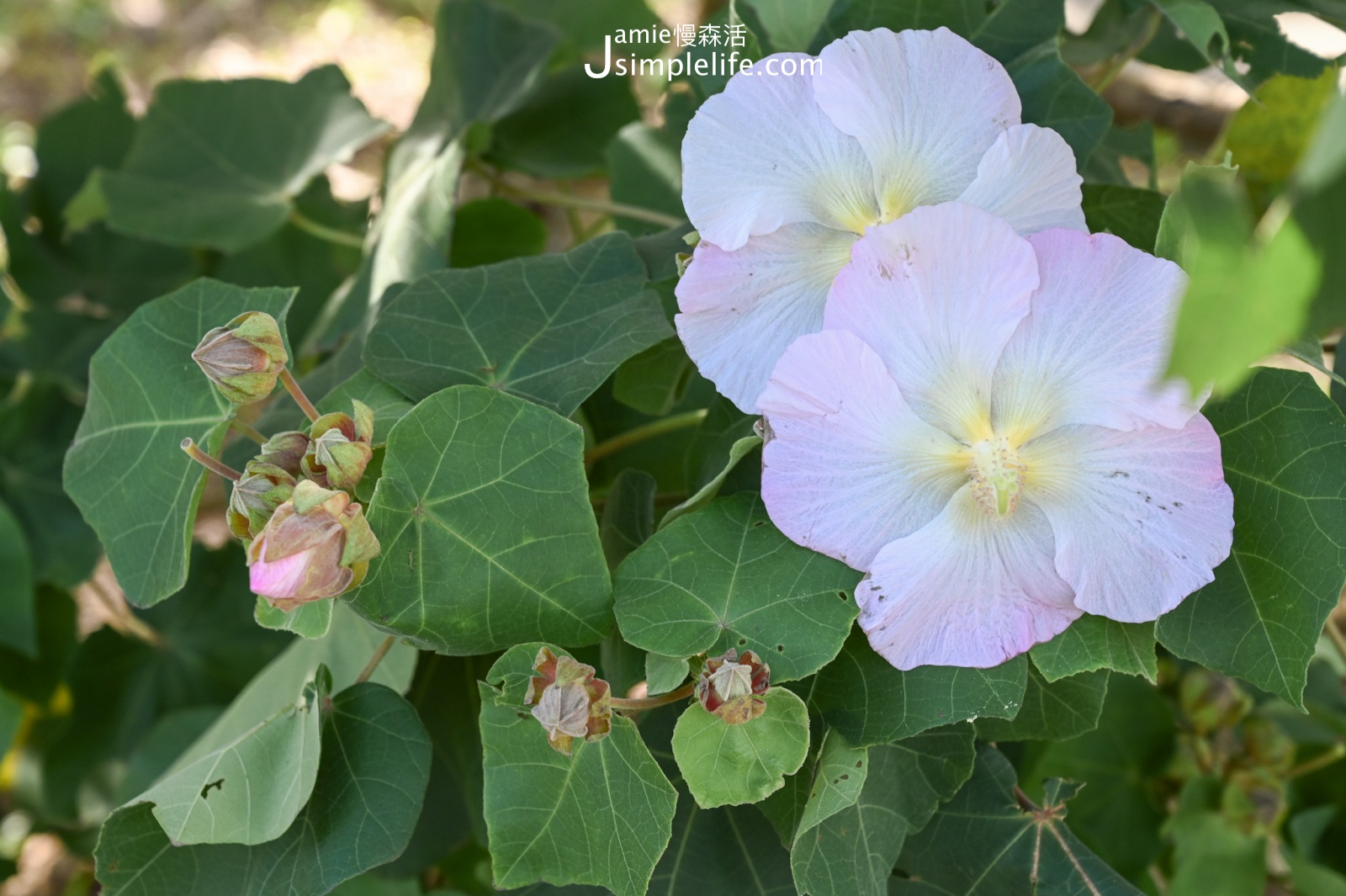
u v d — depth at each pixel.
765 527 0.46
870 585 0.43
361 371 0.49
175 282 0.85
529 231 0.68
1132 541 0.43
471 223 0.68
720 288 0.45
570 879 0.44
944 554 0.43
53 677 0.83
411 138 0.68
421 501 0.44
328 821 0.47
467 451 0.45
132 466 0.49
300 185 0.73
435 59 0.68
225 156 0.75
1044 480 0.44
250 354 0.45
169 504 0.48
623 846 0.44
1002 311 0.42
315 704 0.47
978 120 0.45
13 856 0.86
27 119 1.55
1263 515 0.45
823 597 0.44
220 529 1.03
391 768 0.47
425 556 0.44
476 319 0.50
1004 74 0.45
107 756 0.84
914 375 0.43
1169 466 0.43
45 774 0.83
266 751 0.47
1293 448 0.45
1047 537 0.44
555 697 0.42
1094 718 0.49
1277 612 0.45
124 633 0.86
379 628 0.44
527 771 0.44
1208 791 0.63
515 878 0.44
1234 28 0.54
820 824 0.46
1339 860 0.67
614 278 0.51
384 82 1.60
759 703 0.43
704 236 0.45
